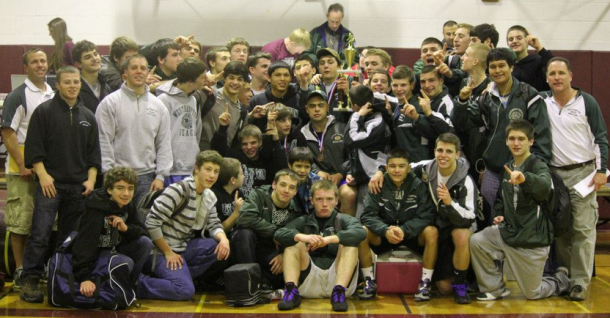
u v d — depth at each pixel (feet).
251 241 16.49
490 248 16.38
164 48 19.43
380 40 25.93
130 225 15.89
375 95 18.60
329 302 16.24
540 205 16.08
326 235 16.46
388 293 16.96
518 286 17.72
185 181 16.48
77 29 25.81
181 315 15.07
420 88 20.21
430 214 16.60
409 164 17.02
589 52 25.53
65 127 16.43
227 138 18.63
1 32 25.84
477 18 25.91
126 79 17.42
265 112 18.34
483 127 17.79
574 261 16.87
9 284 17.42
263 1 25.75
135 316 14.96
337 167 18.78
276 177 16.51
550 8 25.91
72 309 15.46
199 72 17.85
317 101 18.61
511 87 17.38
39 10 25.82
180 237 16.66
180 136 17.98
